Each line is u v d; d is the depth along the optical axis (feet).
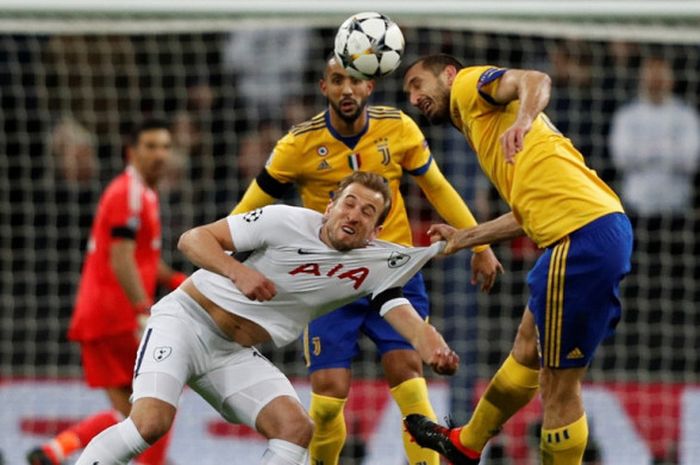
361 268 66.28
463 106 65.98
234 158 125.59
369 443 102.78
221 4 95.50
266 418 66.69
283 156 75.82
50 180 124.57
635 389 104.01
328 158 75.41
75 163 124.98
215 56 128.88
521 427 103.30
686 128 120.78
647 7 94.17
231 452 103.50
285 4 94.94
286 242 65.87
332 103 73.46
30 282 122.52
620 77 121.19
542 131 64.44
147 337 67.51
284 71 128.06
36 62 126.62
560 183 63.10
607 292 62.90
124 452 64.85
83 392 105.19
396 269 66.64
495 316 115.24
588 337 63.46
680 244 119.85
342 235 64.90
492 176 66.18
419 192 113.70
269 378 68.03
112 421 95.76
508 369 67.67
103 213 95.91
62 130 125.80
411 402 75.15
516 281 115.24
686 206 119.96
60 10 95.35
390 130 75.82
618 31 101.19
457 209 78.33
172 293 69.21
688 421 103.86
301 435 66.13
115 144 126.82
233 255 67.62
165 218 121.60
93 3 95.25
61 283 122.62
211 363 67.92
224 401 68.08
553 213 63.10
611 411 103.60
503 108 64.95
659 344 118.52
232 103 127.65
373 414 103.35
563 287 62.80
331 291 66.90
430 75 67.97
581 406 65.31
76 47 127.03
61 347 120.98
